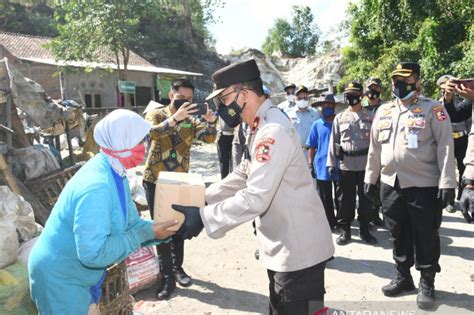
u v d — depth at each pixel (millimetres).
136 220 2416
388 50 12094
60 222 2164
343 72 33844
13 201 3266
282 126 2207
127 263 3832
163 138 3797
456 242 5180
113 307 2693
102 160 2227
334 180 5469
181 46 35906
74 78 21969
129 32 17406
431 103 3506
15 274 2797
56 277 2197
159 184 2406
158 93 26266
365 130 4957
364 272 4391
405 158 3514
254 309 3662
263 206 2129
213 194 2594
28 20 33156
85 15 17062
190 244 5273
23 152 5516
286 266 2248
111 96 23375
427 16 10977
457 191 7031
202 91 34469
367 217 5176
